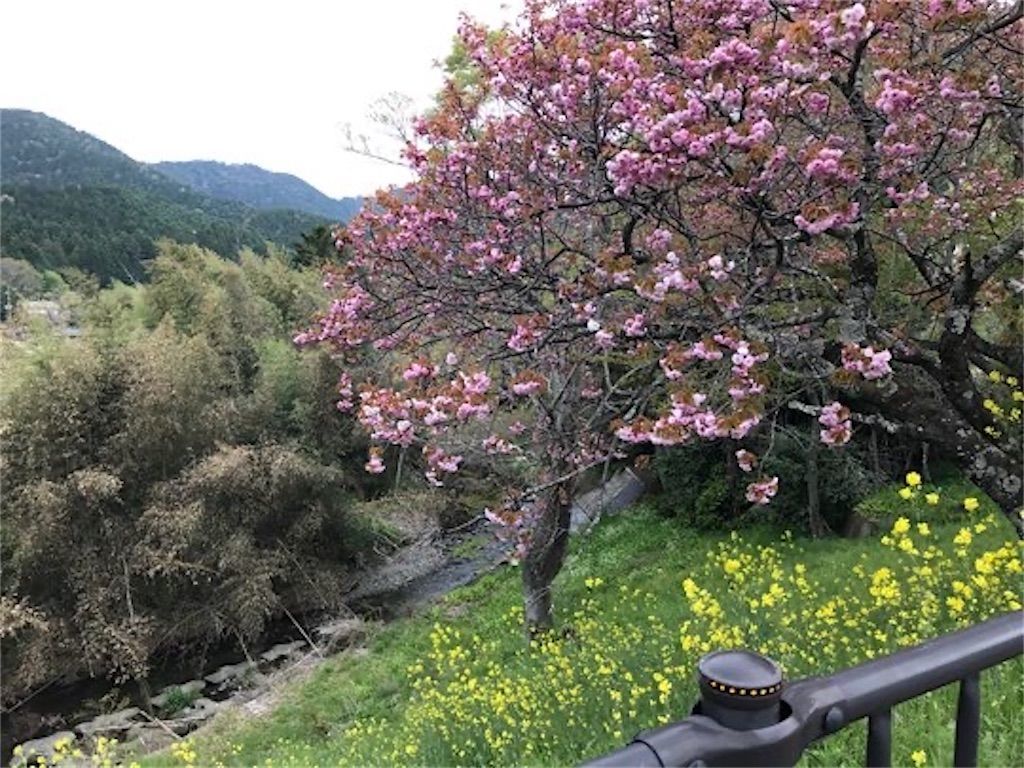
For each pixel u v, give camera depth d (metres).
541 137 6.89
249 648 17.25
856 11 4.47
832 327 5.52
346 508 19.19
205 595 17.27
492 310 6.99
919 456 14.70
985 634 1.30
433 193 7.59
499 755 6.22
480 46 6.97
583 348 6.78
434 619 15.87
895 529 6.08
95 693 16.03
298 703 13.20
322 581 18.11
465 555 19.72
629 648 7.41
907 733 3.74
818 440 11.66
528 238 7.07
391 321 8.20
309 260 28.05
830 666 5.42
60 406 16.56
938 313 5.95
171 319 20.11
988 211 6.55
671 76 5.68
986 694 3.82
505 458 9.16
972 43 5.57
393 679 12.59
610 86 5.68
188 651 16.98
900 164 5.41
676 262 5.38
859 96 5.34
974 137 5.87
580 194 6.26
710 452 16.02
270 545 18.17
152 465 17.58
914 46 5.65
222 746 11.85
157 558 16.33
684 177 5.29
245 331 22.80
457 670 10.66
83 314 21.45
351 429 19.72
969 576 5.77
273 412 20.03
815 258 6.04
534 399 7.42
